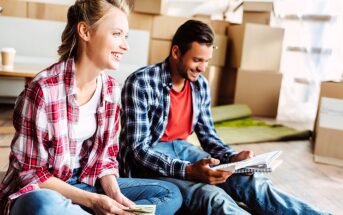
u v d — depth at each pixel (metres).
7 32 3.41
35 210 0.89
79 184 1.17
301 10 3.95
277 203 1.36
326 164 2.49
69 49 1.06
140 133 1.45
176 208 1.25
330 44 3.86
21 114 0.98
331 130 2.54
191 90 1.62
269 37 3.90
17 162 1.01
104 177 1.20
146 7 3.67
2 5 3.43
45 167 1.05
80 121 1.09
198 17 4.05
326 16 3.83
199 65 1.46
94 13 1.00
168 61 1.54
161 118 1.52
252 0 4.18
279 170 2.29
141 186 1.25
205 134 1.70
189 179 1.38
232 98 4.16
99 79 1.12
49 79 1.00
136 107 1.44
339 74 3.79
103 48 1.02
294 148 2.84
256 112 3.98
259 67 3.96
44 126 0.99
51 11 3.53
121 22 1.03
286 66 4.16
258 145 2.85
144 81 1.46
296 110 4.15
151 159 1.42
